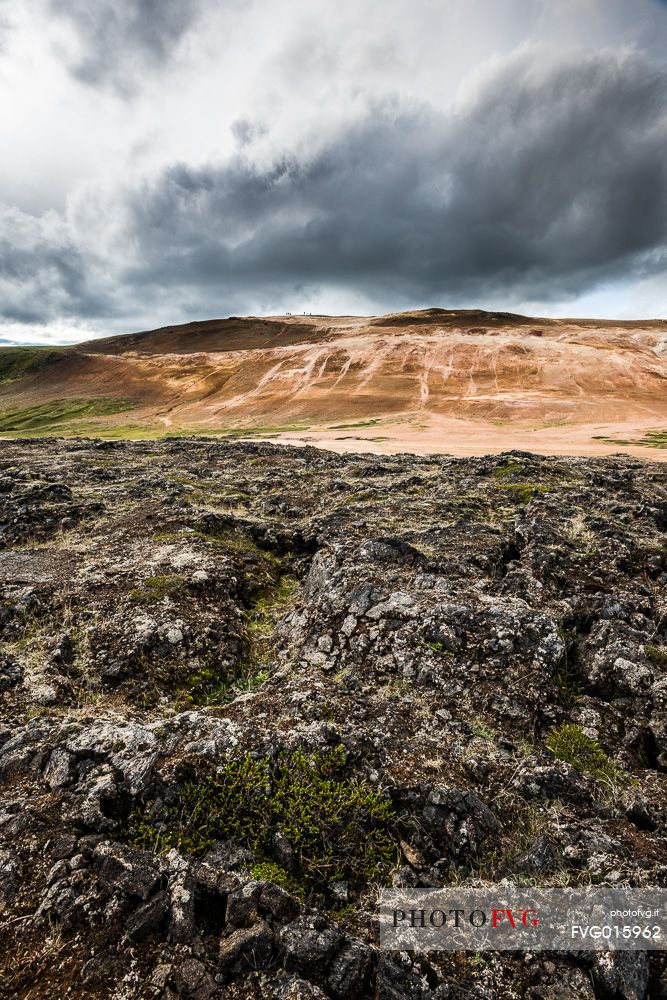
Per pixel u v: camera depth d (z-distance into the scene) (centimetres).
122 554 966
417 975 321
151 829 405
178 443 2783
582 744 505
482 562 887
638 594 782
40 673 614
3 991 298
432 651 616
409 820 424
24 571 892
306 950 317
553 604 739
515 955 333
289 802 425
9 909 341
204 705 611
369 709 543
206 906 352
